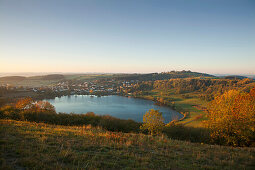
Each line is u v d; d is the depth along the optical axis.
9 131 9.63
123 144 9.64
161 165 6.86
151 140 11.98
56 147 7.64
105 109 97.12
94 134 11.91
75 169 5.52
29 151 6.58
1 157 5.88
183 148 10.50
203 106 103.06
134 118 75.62
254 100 17.31
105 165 6.27
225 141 16.38
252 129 14.92
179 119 75.69
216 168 7.07
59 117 24.64
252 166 7.83
